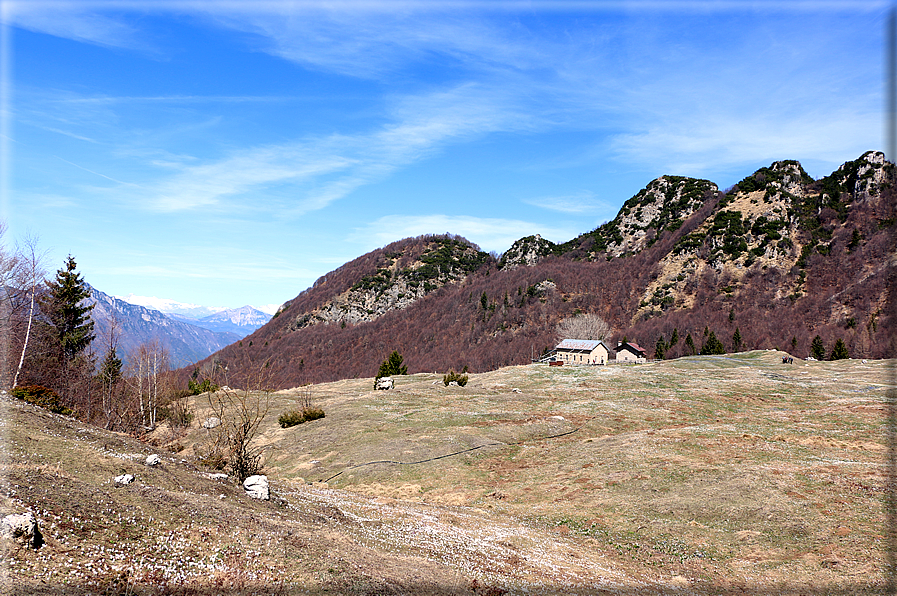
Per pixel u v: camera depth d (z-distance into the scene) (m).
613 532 26.56
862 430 42.81
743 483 30.05
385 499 32.09
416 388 73.94
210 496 20.80
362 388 81.50
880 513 25.08
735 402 61.12
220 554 15.44
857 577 19.59
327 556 17.20
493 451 43.84
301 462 45.00
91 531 14.32
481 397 65.44
